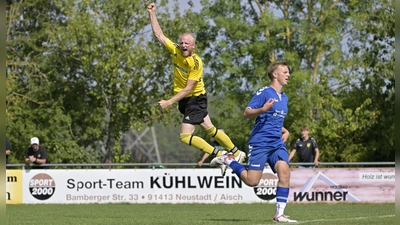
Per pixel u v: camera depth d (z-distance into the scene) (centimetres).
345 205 4138
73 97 7881
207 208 3734
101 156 8294
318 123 7275
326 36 7000
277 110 2058
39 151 4712
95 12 7331
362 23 7394
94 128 7875
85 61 7162
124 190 4469
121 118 7494
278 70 2069
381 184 4378
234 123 7412
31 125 7631
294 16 7494
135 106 7331
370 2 7438
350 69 7562
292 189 4391
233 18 7150
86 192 4494
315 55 7250
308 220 2209
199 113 2416
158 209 3622
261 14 7150
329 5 7106
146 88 7412
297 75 6869
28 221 2361
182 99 2423
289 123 7169
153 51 7188
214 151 2411
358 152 7256
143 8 7275
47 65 7850
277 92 2080
